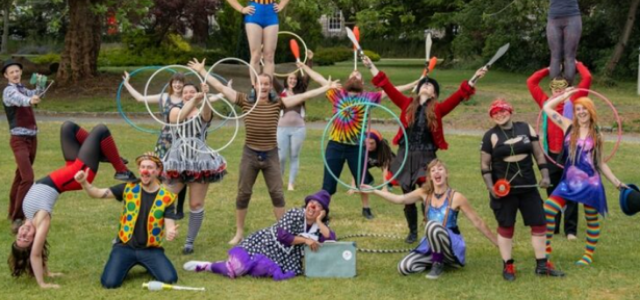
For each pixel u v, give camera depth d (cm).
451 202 611
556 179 739
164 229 588
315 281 585
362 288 567
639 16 2509
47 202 574
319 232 604
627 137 1545
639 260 646
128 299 537
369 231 762
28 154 746
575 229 733
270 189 698
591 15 2747
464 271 615
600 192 624
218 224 780
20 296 541
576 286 573
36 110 1908
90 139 611
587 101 623
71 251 665
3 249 668
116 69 2686
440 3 2720
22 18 4206
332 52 3728
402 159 692
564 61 934
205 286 568
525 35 2873
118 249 577
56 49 4019
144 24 3394
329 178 788
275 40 852
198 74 700
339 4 2378
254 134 682
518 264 636
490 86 2328
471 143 1413
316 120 1805
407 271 604
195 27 3628
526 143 586
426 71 694
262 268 590
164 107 691
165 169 659
